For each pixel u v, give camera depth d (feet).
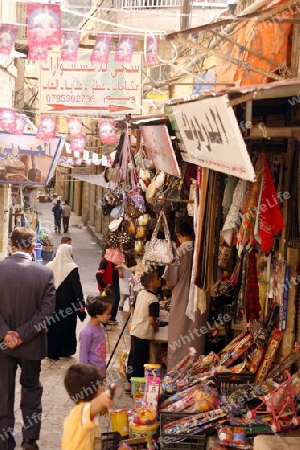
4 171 47.24
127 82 41.75
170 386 23.32
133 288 35.32
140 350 29.25
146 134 29.53
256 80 25.17
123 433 21.97
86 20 70.49
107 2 69.15
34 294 22.15
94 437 15.47
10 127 37.47
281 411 19.66
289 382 20.11
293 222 22.17
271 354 22.80
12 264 22.27
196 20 50.67
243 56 26.63
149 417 21.39
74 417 15.16
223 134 15.98
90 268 75.56
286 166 22.27
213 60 35.78
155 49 28.40
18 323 22.04
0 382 21.81
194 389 22.29
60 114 41.63
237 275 23.21
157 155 28.60
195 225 25.34
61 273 34.42
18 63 64.95
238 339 24.81
